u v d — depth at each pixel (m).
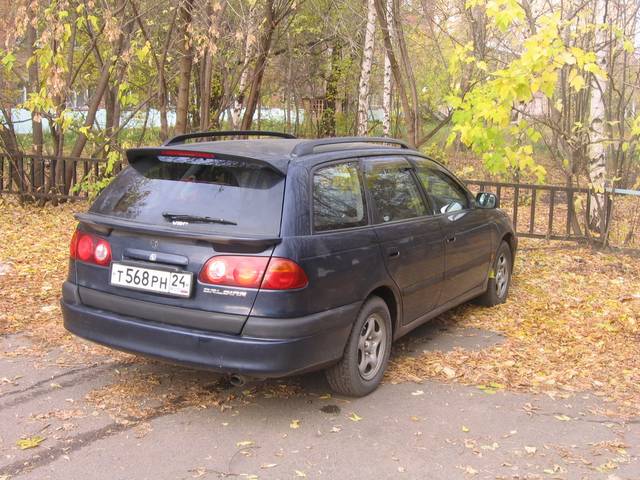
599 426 4.16
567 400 4.56
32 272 7.63
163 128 11.35
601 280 7.96
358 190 4.62
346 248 4.22
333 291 4.07
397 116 19.14
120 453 3.70
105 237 4.24
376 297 4.57
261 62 11.98
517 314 6.57
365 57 14.86
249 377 3.88
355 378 4.38
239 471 3.54
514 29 8.70
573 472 3.57
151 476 3.46
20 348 5.32
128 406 4.31
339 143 4.76
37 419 4.09
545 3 9.04
